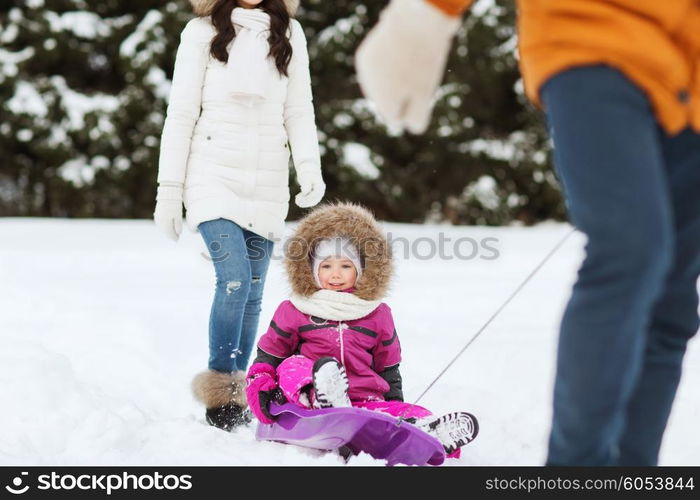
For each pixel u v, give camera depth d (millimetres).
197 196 8820
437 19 4336
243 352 9344
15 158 47125
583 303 4148
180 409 9586
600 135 4055
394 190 48094
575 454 4281
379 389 7758
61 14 47906
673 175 4547
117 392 9836
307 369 7387
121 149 47219
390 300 16547
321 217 8062
